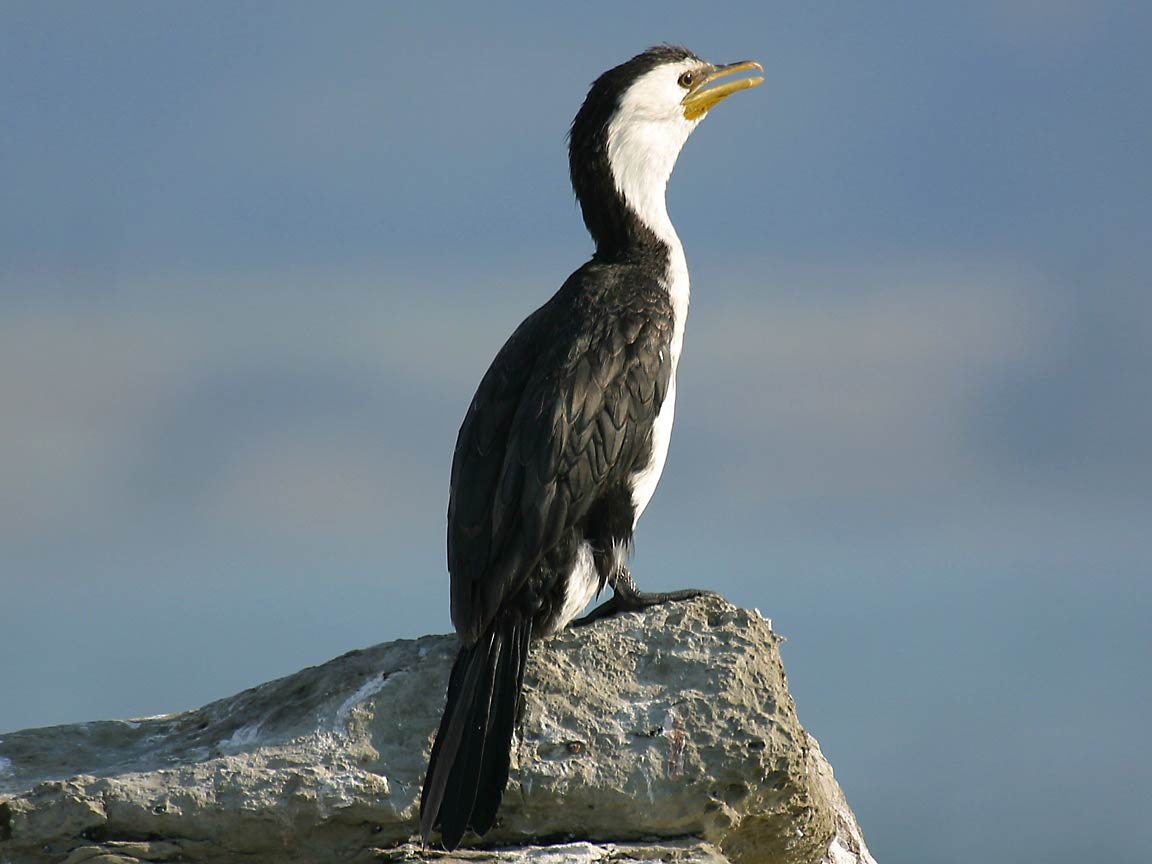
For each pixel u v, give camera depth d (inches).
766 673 429.1
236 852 403.9
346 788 406.0
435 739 408.5
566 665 432.1
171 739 449.7
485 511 440.1
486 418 460.8
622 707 422.6
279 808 402.9
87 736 455.5
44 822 399.5
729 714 419.5
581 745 416.2
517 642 425.7
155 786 405.4
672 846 414.9
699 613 446.3
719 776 414.3
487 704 409.7
